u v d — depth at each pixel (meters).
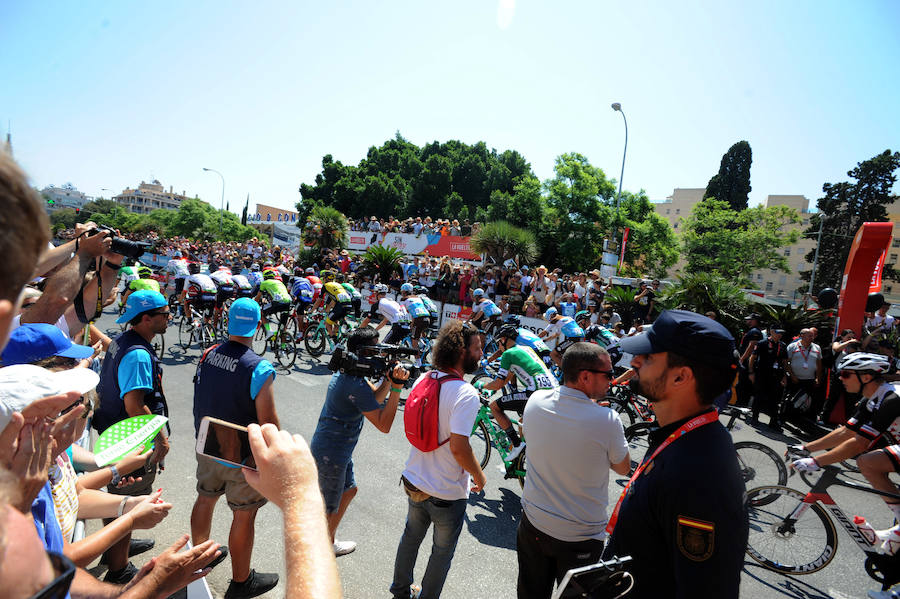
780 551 3.83
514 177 52.12
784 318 9.55
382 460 4.98
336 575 0.70
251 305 2.84
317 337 9.28
